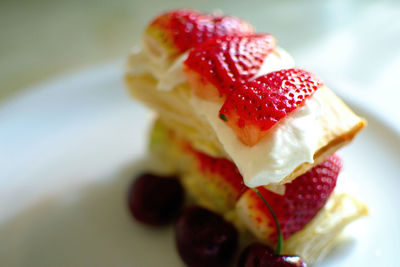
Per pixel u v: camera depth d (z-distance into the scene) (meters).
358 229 0.22
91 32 0.38
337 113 0.20
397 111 0.26
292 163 0.18
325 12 0.39
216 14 0.23
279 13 0.39
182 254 0.22
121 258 0.22
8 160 0.26
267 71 0.20
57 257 0.22
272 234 0.21
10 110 0.28
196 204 0.24
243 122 0.18
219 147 0.22
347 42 0.34
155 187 0.23
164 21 0.22
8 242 0.23
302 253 0.21
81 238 0.23
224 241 0.21
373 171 0.24
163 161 0.26
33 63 0.34
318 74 0.29
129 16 0.41
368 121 0.26
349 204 0.22
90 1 0.44
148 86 0.23
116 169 0.26
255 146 0.19
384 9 0.38
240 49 0.20
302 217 0.21
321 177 0.21
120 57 0.34
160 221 0.23
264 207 0.21
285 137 0.18
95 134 0.28
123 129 0.28
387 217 0.22
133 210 0.23
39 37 0.38
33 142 0.27
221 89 0.20
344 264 0.21
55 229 0.23
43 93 0.29
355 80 0.30
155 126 0.26
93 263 0.22
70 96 0.29
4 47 0.36
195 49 0.21
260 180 0.18
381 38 0.34
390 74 0.30
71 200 0.25
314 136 0.19
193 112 0.22
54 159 0.27
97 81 0.30
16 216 0.24
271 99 0.18
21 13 0.42
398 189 0.23
